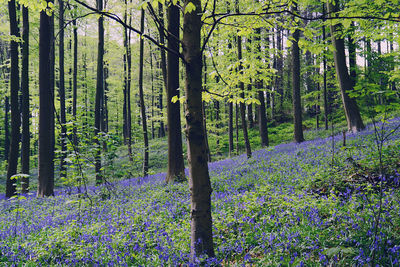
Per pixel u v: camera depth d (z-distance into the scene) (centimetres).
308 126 3344
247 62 540
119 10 1376
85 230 700
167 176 1385
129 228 668
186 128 454
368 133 1379
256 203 714
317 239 479
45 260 572
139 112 4778
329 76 2466
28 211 1053
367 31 1103
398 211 514
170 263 478
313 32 465
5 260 597
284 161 1257
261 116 2580
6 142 3722
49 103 1460
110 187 1224
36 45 2119
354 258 379
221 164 1752
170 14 1278
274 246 478
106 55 2759
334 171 858
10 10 1565
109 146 996
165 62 1648
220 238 570
